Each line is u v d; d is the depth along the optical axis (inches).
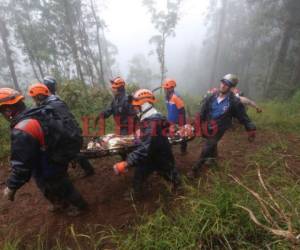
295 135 249.9
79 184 172.2
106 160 205.8
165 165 140.6
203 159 164.2
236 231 105.0
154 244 107.7
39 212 146.9
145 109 128.1
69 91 313.6
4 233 132.2
